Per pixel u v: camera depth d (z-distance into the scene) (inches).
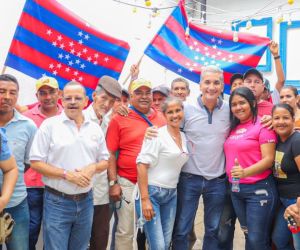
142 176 117.5
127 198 130.3
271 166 118.3
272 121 115.7
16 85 111.3
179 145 122.3
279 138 116.9
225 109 129.3
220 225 131.6
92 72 161.3
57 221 109.5
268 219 118.8
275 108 113.7
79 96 109.0
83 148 109.7
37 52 149.2
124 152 131.1
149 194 119.6
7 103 109.1
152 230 118.3
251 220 119.3
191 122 127.9
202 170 127.4
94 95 135.8
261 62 310.0
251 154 118.8
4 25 178.4
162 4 279.4
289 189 115.3
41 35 149.8
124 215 131.3
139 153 122.0
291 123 112.9
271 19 302.5
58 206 109.4
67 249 115.1
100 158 115.6
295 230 110.6
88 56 160.1
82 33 158.1
